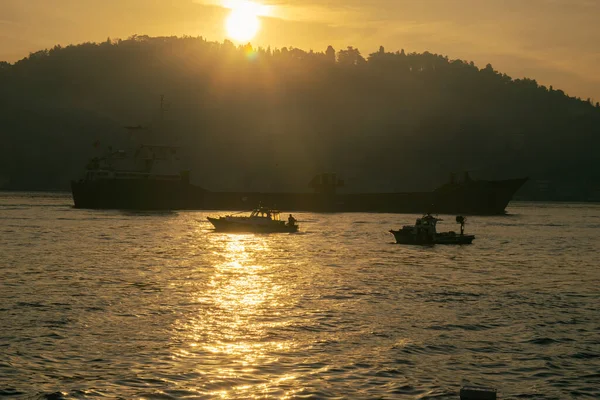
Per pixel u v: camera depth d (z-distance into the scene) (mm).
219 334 33688
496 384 27125
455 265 63562
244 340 32656
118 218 133875
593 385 27125
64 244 77688
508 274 57594
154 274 53344
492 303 42938
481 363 29656
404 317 38125
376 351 31141
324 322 36594
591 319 38250
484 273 58000
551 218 174000
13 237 86250
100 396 25125
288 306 40812
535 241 96000
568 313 39969
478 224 137875
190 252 70812
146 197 178000
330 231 106062
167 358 29578
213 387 26172
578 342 33125
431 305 41906
